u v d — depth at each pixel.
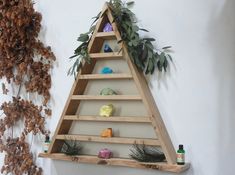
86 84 1.99
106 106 1.86
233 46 1.64
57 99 2.12
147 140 1.70
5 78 2.34
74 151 1.92
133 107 1.85
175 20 1.78
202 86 1.70
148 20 1.84
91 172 1.97
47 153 1.97
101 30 1.87
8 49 2.20
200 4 1.72
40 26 2.19
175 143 1.75
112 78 1.85
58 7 2.14
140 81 1.75
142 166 1.67
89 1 2.04
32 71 2.18
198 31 1.72
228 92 1.64
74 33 2.08
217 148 1.65
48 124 2.15
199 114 1.70
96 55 1.85
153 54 1.77
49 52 2.14
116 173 1.89
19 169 2.21
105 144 1.92
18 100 2.25
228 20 1.66
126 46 1.77
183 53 1.75
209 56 1.69
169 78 1.78
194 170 1.69
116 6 1.82
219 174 1.64
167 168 1.61
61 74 2.11
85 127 2.00
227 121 1.64
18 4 2.17
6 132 2.31
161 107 1.79
